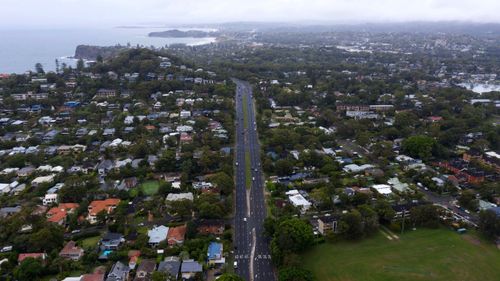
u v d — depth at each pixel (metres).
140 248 199.38
